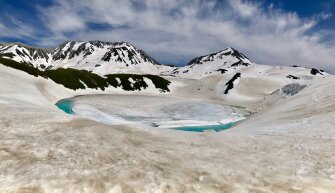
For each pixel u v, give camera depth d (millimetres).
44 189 10281
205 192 10344
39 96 51750
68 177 11242
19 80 62094
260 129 29812
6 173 11453
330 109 31797
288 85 104562
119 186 10617
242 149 16594
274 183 10930
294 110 39125
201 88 144250
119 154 14289
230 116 78188
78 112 63344
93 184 10727
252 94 128250
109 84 131000
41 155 13688
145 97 107750
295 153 15281
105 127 20734
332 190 10250
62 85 104375
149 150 15312
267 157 14516
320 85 52906
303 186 10594
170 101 98938
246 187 10672
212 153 15344
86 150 14680
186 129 58344
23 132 17656
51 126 19828
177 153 14961
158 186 10688
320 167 12617
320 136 20875
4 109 24906
